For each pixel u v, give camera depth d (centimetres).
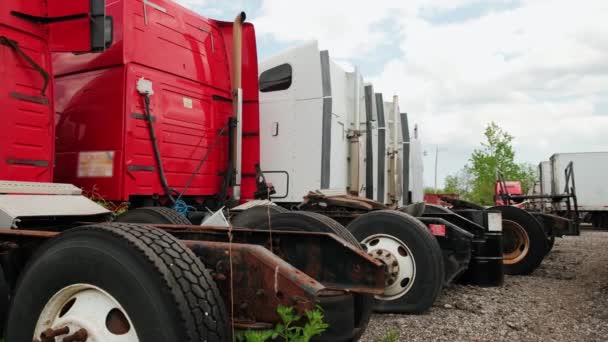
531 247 841
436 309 553
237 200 620
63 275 226
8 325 242
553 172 2725
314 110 739
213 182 612
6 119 376
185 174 574
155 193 532
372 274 304
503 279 735
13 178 379
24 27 388
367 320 320
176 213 477
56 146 548
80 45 391
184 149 574
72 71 547
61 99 552
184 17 592
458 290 683
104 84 522
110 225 232
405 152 1219
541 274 859
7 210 325
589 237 1827
